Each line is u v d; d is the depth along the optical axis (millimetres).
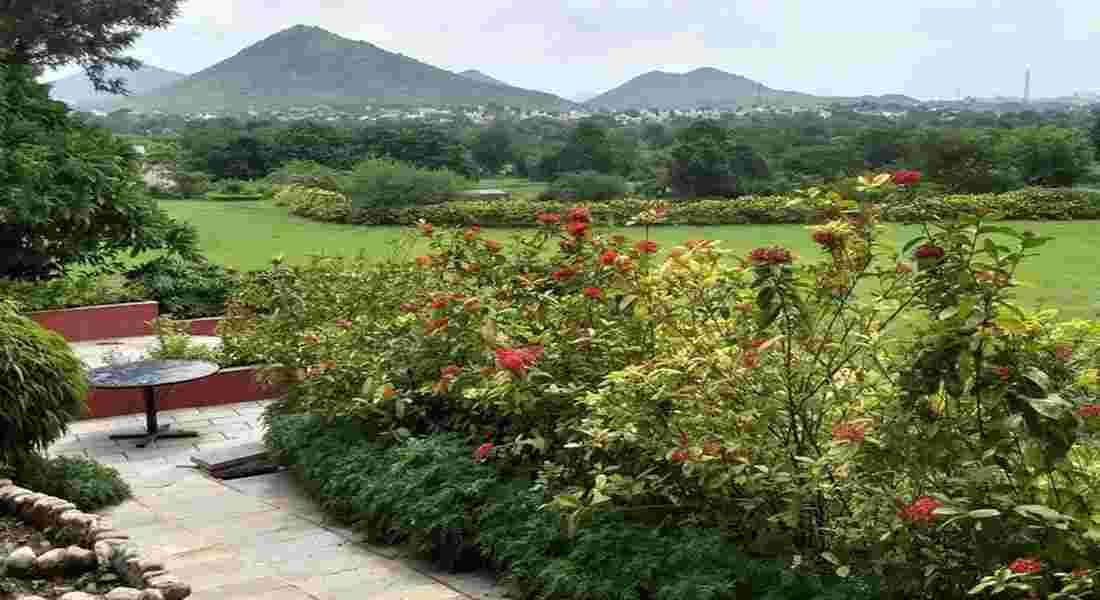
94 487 7070
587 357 5758
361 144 63688
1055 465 3611
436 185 37812
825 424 4668
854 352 4523
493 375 5605
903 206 4434
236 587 5133
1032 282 4207
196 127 75750
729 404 4648
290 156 60938
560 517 4918
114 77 30438
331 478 6699
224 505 7121
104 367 9719
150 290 15242
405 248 13156
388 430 6785
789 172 49906
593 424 5094
